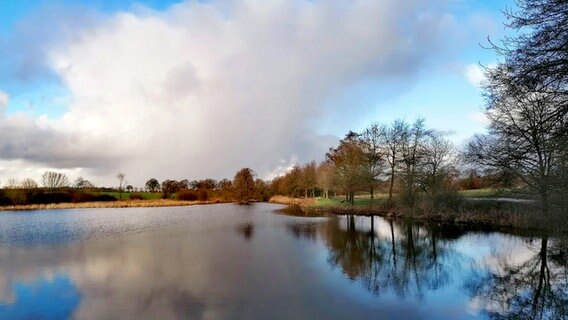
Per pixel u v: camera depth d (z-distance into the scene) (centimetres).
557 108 1008
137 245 3153
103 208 9512
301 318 1473
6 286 1950
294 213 6456
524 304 1614
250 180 12912
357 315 1502
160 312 1549
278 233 3794
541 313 1515
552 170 2089
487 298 1700
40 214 7294
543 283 1903
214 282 1966
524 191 3094
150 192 14725
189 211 7862
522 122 2336
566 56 921
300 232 3841
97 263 2455
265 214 6431
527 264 2281
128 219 5884
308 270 2205
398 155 5606
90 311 1574
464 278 2022
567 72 914
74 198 10612
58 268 2328
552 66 925
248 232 3909
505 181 3080
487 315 1504
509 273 2097
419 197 4944
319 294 1761
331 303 1639
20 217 6506
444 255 2592
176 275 2108
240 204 11144
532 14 959
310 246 3003
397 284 1920
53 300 1714
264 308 1581
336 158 7706
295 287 1869
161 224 4919
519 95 1062
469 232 3516
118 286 1914
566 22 902
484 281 1962
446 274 2103
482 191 5719
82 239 3584
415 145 5284
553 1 907
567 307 1578
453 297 1716
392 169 5700
